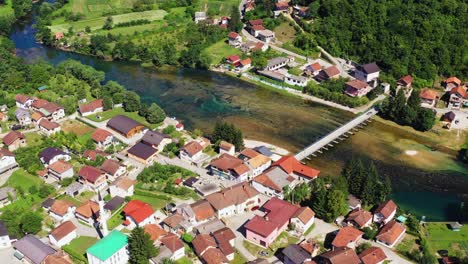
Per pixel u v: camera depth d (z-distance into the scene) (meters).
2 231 134.25
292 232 139.38
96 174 157.12
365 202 150.75
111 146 180.50
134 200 146.50
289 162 164.75
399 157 180.88
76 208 146.25
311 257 127.19
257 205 151.75
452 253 133.00
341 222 142.50
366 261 123.94
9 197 150.38
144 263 123.62
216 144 179.88
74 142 181.75
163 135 180.12
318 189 151.62
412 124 199.12
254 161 166.50
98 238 137.12
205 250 127.38
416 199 158.88
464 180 168.50
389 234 135.00
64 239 134.38
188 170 167.38
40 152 171.12
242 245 135.12
